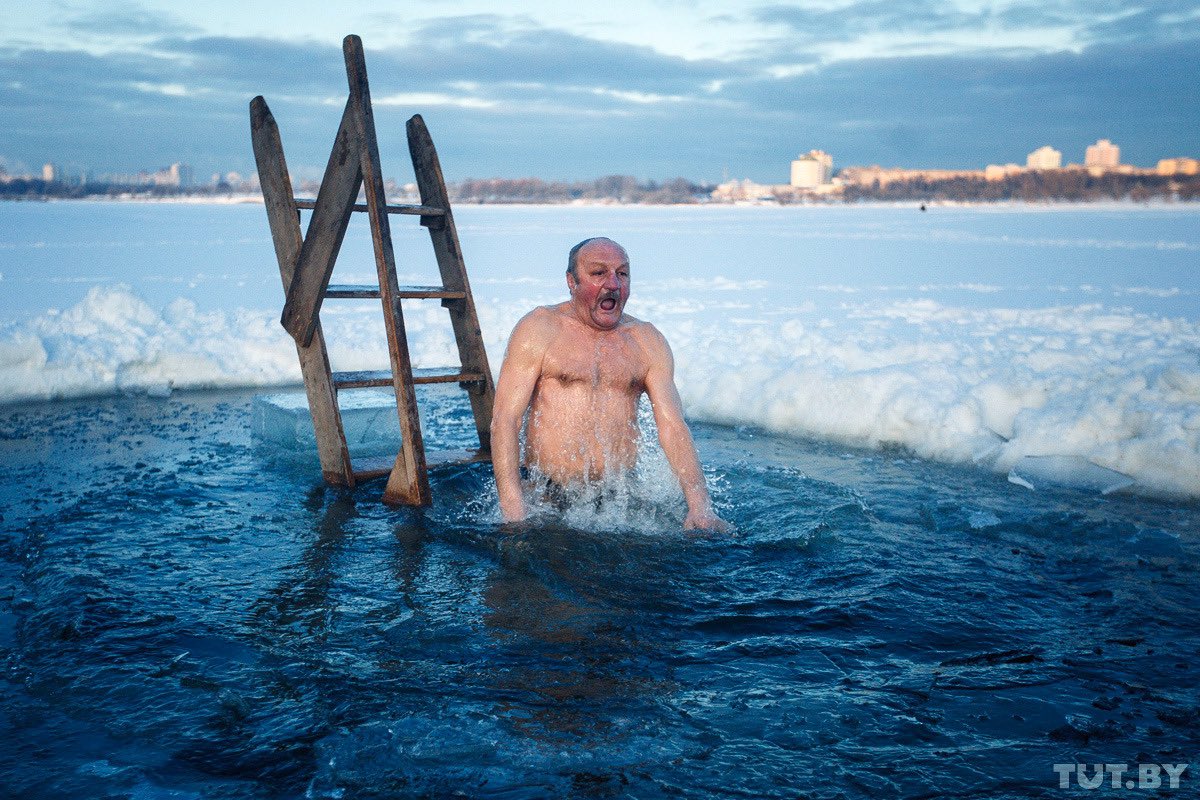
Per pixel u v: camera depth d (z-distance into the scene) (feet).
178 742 7.23
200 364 25.38
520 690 8.08
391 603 10.16
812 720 7.56
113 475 15.85
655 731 7.37
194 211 205.98
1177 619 9.91
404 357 14.37
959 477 16.44
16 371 22.93
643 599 10.28
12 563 11.68
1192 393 16.79
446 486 15.16
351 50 14.33
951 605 10.23
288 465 16.75
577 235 112.27
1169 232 117.60
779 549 12.03
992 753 7.09
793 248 92.02
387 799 6.46
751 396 21.56
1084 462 15.99
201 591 10.49
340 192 14.69
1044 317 37.58
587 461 14.12
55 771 6.84
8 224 126.31
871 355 24.36
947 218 182.60
